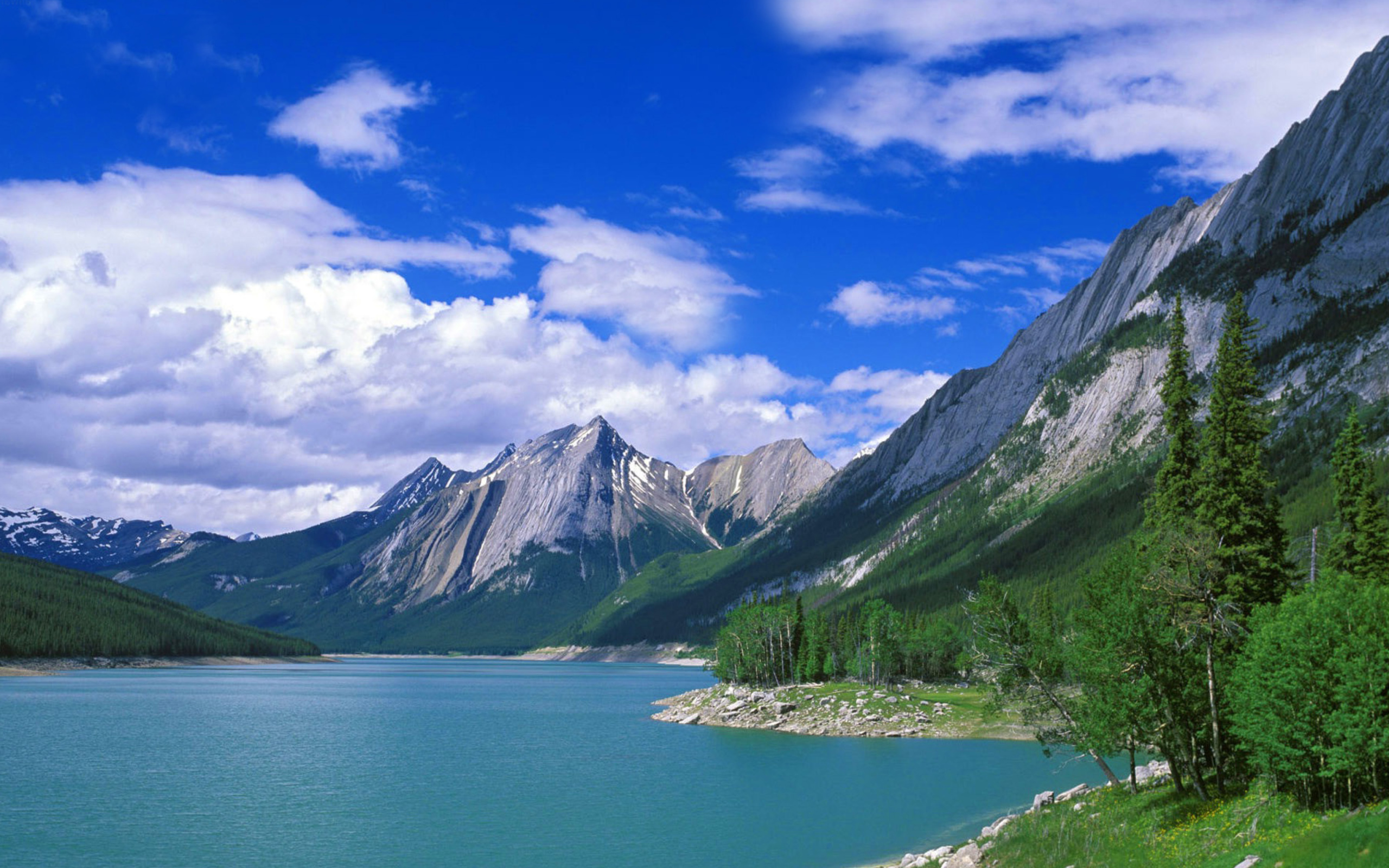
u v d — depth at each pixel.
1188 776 60.31
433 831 71.81
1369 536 73.38
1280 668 47.09
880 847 66.56
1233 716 52.47
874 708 142.25
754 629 180.00
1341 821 39.47
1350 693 44.25
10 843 66.88
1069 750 115.94
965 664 87.81
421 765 107.44
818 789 90.19
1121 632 54.97
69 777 95.19
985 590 65.75
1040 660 63.28
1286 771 47.22
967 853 55.50
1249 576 62.09
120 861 62.16
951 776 97.81
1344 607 47.72
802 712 147.38
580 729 148.88
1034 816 60.66
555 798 85.75
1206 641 55.41
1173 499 72.06
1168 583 54.97
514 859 63.38
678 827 73.38
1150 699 55.34
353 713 176.38
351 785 92.88
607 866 61.56
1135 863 46.00
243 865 61.50
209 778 96.19
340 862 62.44
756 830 72.19
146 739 126.56
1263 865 38.59
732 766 105.81
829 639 193.75
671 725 156.62
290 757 113.12
